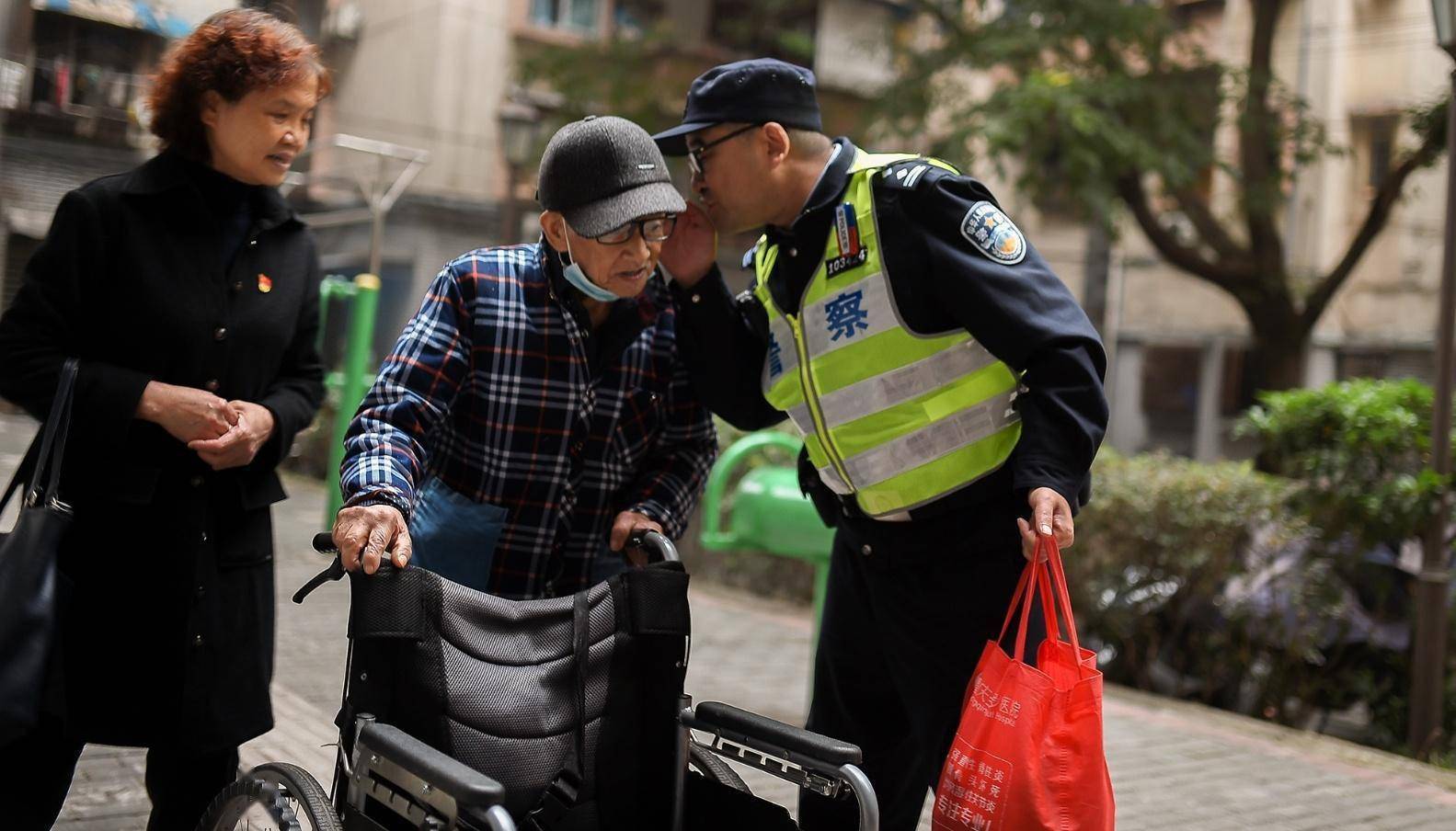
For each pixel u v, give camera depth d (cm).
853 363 236
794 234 242
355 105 1877
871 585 244
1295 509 548
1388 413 530
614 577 217
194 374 236
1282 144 1074
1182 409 1998
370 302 779
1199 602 573
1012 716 199
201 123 236
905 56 1157
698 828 214
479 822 172
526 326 226
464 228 1803
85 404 222
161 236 234
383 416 211
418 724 194
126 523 231
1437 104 869
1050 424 211
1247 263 1034
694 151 243
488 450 225
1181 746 484
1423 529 512
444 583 200
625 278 216
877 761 257
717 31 1998
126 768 367
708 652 599
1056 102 912
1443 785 457
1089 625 600
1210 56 1073
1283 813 407
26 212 1512
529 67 1326
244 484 245
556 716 205
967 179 229
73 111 1526
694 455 253
